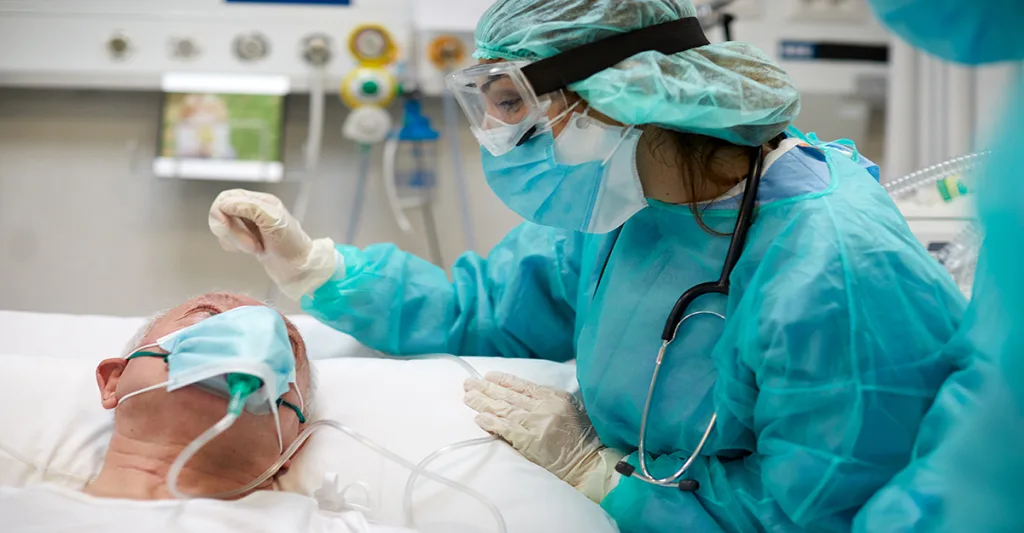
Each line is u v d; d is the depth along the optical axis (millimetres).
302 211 2477
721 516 1122
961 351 931
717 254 1146
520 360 1525
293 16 2398
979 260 898
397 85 2355
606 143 1122
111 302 2631
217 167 2404
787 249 1039
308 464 1239
